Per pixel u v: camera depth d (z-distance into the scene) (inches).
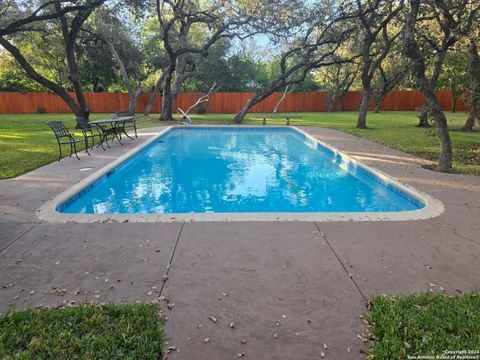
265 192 257.9
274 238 133.5
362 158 320.8
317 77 1227.9
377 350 72.9
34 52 872.9
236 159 378.9
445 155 266.5
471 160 313.6
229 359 71.6
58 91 528.1
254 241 130.5
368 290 97.7
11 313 84.0
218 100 1089.4
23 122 675.4
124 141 420.2
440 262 115.1
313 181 288.8
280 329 80.7
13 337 76.3
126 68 936.3
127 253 119.9
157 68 1035.9
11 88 1064.2
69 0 425.7
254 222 149.9
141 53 954.7
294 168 337.1
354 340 77.2
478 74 401.7
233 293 95.7
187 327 81.4
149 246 125.5
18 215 157.1
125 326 80.4
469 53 409.4
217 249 123.5
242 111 710.5
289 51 668.1
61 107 1014.4
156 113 1031.0
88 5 426.3
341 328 81.2
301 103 1154.0
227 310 88.0
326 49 1011.9
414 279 103.9
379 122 720.3
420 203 193.0
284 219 153.6
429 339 75.9
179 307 89.2
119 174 292.8
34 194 192.2
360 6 528.4
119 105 1040.2
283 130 623.2
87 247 124.5
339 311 87.7
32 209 165.5
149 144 417.4
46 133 491.2
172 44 952.3
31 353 72.1
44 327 80.0
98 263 112.7
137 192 256.2
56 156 314.7
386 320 82.0
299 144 485.7
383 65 829.2
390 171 265.6
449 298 92.2
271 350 74.1
